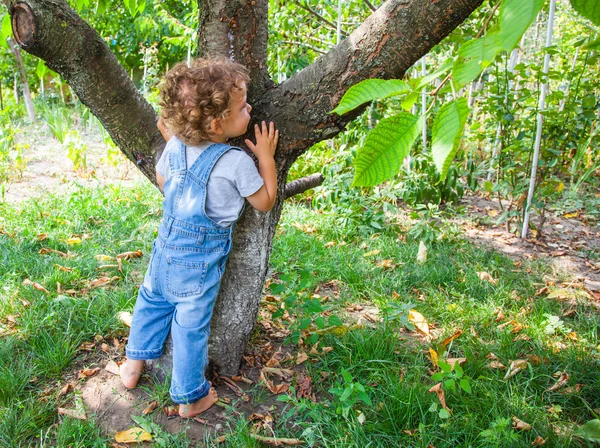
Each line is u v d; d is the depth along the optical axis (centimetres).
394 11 154
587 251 438
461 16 148
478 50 61
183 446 186
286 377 233
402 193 484
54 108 903
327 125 183
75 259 340
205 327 192
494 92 459
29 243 359
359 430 194
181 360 189
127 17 1023
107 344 251
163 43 991
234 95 168
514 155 481
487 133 544
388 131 67
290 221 443
